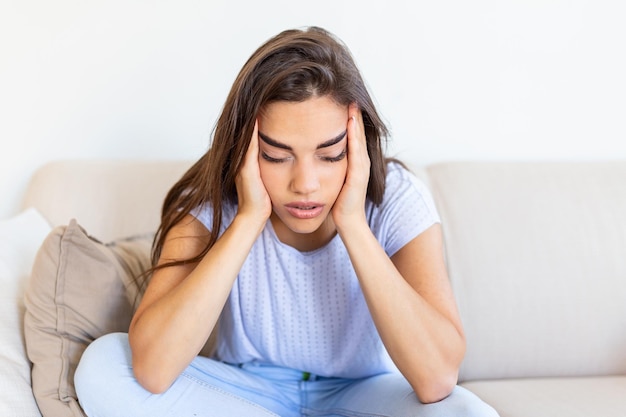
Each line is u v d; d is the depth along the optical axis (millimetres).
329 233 1175
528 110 1743
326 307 1192
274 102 972
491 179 1596
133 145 1749
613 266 1512
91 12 1704
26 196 1621
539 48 1726
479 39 1720
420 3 1702
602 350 1486
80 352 1162
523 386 1391
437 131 1744
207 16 1702
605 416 1193
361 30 1707
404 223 1149
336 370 1233
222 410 1057
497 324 1482
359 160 1044
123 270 1271
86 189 1583
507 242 1521
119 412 1033
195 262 1139
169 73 1725
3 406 1088
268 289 1202
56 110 1735
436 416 982
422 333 1021
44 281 1171
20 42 1709
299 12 1700
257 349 1261
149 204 1562
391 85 1730
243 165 1054
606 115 1746
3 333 1184
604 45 1726
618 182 1595
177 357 1033
